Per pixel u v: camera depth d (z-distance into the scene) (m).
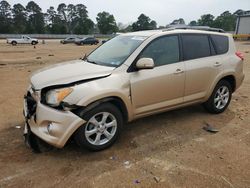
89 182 3.10
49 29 96.62
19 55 19.45
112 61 4.14
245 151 3.87
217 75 5.06
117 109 3.81
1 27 87.88
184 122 4.92
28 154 3.69
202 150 3.88
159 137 4.28
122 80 3.79
